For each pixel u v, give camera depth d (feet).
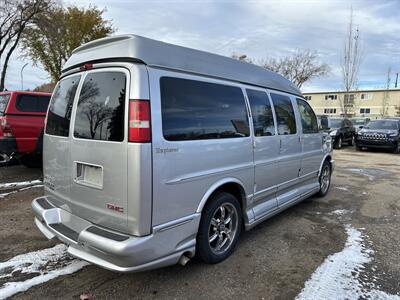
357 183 25.17
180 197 9.00
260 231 14.14
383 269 10.86
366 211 17.60
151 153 8.09
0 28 64.90
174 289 9.39
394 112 164.66
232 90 11.33
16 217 14.97
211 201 10.43
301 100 16.83
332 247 12.59
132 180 7.94
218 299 8.98
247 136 11.84
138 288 9.41
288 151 14.97
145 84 8.16
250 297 9.10
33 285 9.42
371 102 171.73
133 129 7.93
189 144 9.20
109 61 8.80
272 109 13.73
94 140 8.75
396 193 22.11
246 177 11.87
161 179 8.38
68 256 11.25
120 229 8.35
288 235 13.74
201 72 10.05
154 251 8.35
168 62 8.93
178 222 9.00
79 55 10.16
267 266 10.90
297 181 16.28
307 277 10.22
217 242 11.12
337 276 10.31
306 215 16.61
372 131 49.49
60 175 10.23
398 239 13.60
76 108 9.55
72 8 81.00
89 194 9.02
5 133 22.06
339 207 18.24
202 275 10.20
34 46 75.66
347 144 60.08
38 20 66.49
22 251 11.57
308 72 119.55
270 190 13.74
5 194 18.72
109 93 8.61
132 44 8.27
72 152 9.53
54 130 10.67
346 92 91.91
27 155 24.36
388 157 43.75
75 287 9.37
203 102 9.93
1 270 10.22
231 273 10.38
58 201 10.53
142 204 8.00
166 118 8.59
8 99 22.52
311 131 17.63
